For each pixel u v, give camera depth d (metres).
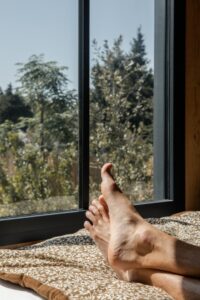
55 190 2.15
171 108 2.52
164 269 1.19
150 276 1.21
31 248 1.64
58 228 2.11
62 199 2.18
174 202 2.53
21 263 1.38
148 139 2.50
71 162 2.21
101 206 1.53
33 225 2.04
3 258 1.43
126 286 1.17
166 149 2.56
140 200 2.47
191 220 2.05
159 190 2.54
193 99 2.59
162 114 2.54
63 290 1.14
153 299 1.08
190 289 1.12
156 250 1.20
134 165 2.44
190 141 2.58
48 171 2.13
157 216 2.46
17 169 2.03
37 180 2.09
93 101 2.27
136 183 2.45
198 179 2.61
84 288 1.15
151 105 2.50
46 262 1.41
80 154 2.23
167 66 2.54
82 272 1.31
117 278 1.30
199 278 1.15
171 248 1.19
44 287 1.16
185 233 1.79
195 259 1.16
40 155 2.10
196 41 2.59
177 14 2.51
